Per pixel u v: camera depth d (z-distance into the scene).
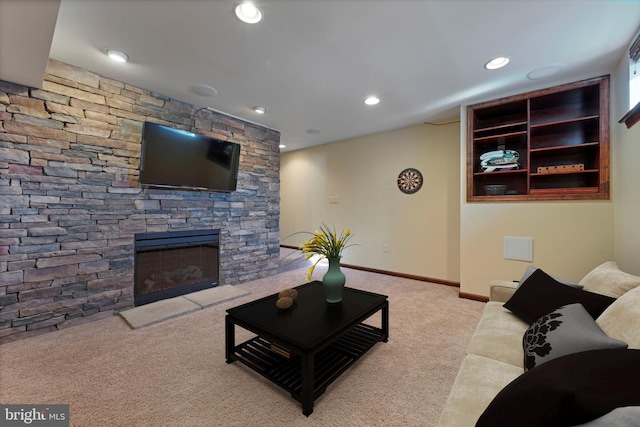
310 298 2.12
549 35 1.90
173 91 2.84
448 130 3.77
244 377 1.72
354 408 1.46
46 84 2.25
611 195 2.47
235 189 3.61
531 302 1.68
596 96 2.69
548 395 0.68
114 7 1.63
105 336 2.22
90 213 2.49
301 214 5.68
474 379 1.16
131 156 2.74
